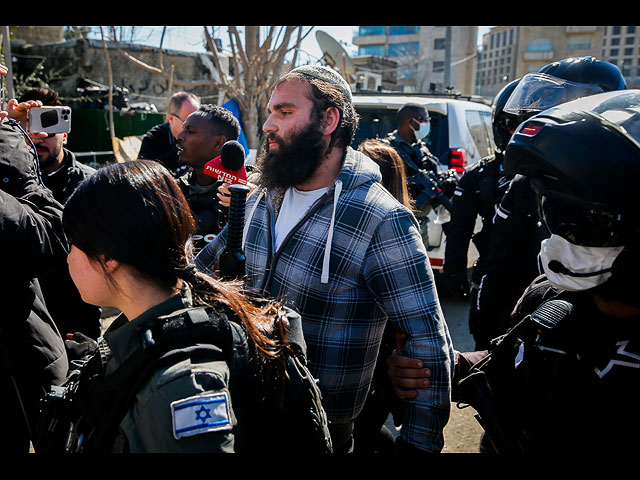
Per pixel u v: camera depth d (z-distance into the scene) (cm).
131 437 94
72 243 109
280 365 111
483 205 302
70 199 107
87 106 981
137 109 1005
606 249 117
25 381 190
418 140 443
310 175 165
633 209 111
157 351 98
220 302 114
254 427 106
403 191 237
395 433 318
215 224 254
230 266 143
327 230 162
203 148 266
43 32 1425
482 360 159
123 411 97
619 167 112
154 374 96
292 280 164
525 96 252
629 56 5184
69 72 1232
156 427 92
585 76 242
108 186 105
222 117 271
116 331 106
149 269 107
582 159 115
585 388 122
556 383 126
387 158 234
